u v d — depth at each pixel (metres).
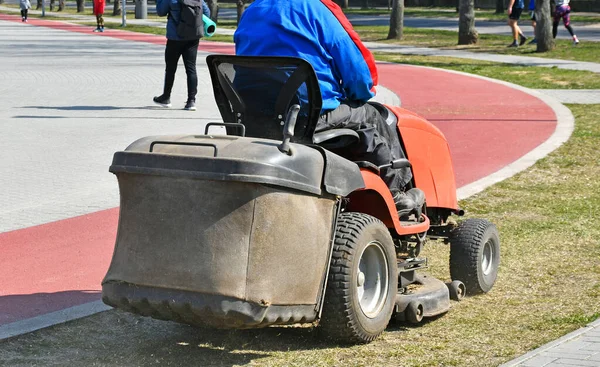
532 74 28.89
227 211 5.75
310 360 6.39
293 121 6.03
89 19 70.00
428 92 24.84
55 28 56.59
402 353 6.52
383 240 6.67
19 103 21.62
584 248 9.63
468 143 16.88
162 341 6.83
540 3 36.25
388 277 6.78
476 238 8.05
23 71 29.41
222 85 6.75
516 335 6.91
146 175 5.95
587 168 14.33
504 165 14.74
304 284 6.05
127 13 80.25
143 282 5.92
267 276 5.80
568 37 43.34
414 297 7.09
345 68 6.66
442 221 8.52
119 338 6.89
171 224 5.87
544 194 12.51
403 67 32.00
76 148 15.66
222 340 6.84
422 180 7.80
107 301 6.12
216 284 5.73
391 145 7.43
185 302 5.79
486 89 25.45
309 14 6.62
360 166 6.80
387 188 6.94
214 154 5.82
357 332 6.48
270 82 6.57
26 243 9.92
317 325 6.68
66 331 7.02
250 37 6.75
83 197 12.12
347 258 6.32
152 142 6.10
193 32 20.12
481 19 61.66
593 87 25.67
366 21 63.62
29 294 8.12
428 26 56.34
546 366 6.05
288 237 5.90
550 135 17.52
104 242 10.00
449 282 8.09
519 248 9.65
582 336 6.76
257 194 5.75
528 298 7.96
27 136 16.88
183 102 22.05
